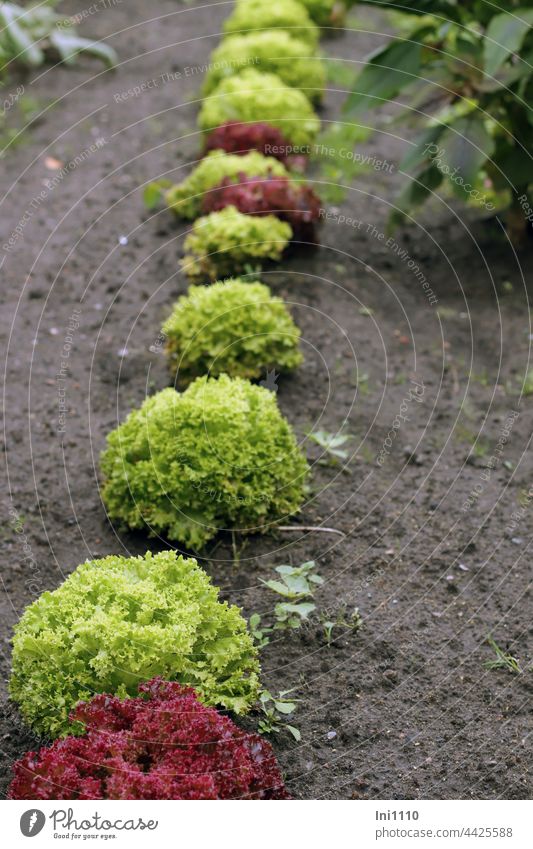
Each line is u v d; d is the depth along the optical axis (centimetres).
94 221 666
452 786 311
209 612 322
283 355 502
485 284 598
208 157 664
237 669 322
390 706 339
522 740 326
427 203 682
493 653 362
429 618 378
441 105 668
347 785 310
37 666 304
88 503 438
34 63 876
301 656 358
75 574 326
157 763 275
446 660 358
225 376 428
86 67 898
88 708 286
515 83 566
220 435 402
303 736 327
